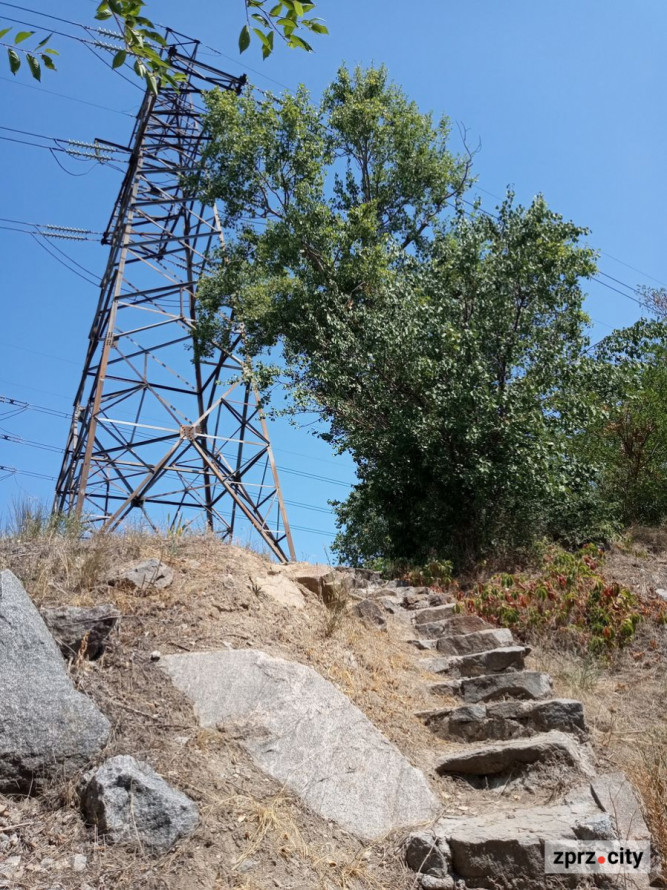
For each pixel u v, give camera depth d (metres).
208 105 19.38
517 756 4.96
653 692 6.76
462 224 14.14
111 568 5.70
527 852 3.95
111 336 16.69
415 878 4.01
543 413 12.41
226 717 4.46
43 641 4.13
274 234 18.06
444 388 12.36
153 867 3.34
